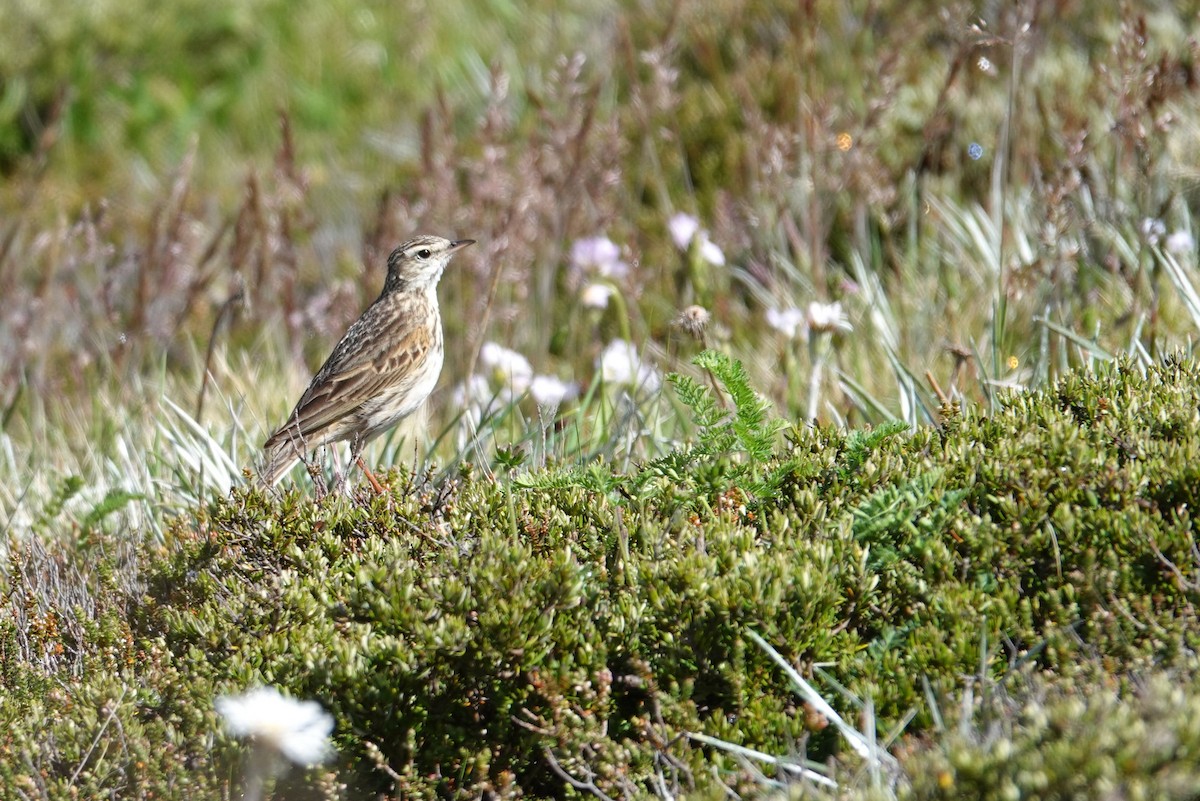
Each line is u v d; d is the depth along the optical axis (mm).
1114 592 6516
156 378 13961
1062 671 6172
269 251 15000
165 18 22719
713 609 6488
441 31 22484
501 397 11609
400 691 6566
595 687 6555
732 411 9117
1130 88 11500
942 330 11914
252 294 15062
